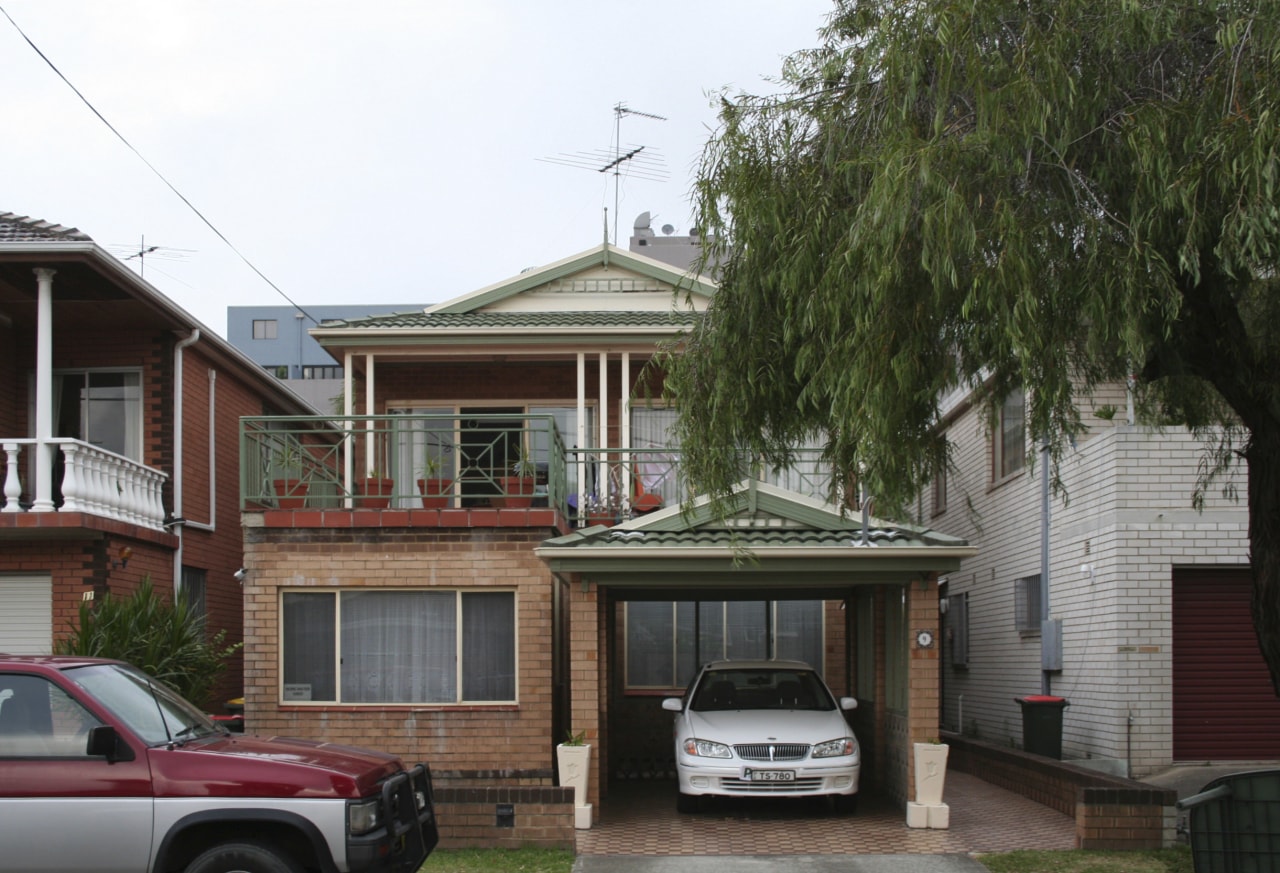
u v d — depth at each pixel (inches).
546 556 467.2
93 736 281.7
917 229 313.4
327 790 286.5
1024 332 296.2
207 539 679.7
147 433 634.8
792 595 630.5
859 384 307.3
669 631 679.1
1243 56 306.2
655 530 500.1
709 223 362.0
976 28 323.9
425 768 341.1
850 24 362.6
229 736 322.3
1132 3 302.8
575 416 674.2
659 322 616.7
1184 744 530.9
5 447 530.9
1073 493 593.0
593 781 480.7
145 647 469.1
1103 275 301.3
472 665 518.9
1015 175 314.3
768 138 362.0
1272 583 336.5
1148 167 297.7
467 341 615.8
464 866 388.8
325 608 521.7
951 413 810.8
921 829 457.4
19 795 282.0
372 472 595.2
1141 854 403.2
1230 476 534.6
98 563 544.4
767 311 357.7
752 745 480.4
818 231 335.6
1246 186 286.0
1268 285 363.9
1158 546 535.2
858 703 607.5
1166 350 345.7
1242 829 323.9
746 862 398.3
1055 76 308.2
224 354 693.3
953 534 838.5
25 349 646.5
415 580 517.7
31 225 577.3
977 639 772.0
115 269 554.3
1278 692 341.7
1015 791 549.6
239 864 282.4
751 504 503.8
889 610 556.7
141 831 281.3
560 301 693.3
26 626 548.7
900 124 327.9
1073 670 588.1
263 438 541.0
